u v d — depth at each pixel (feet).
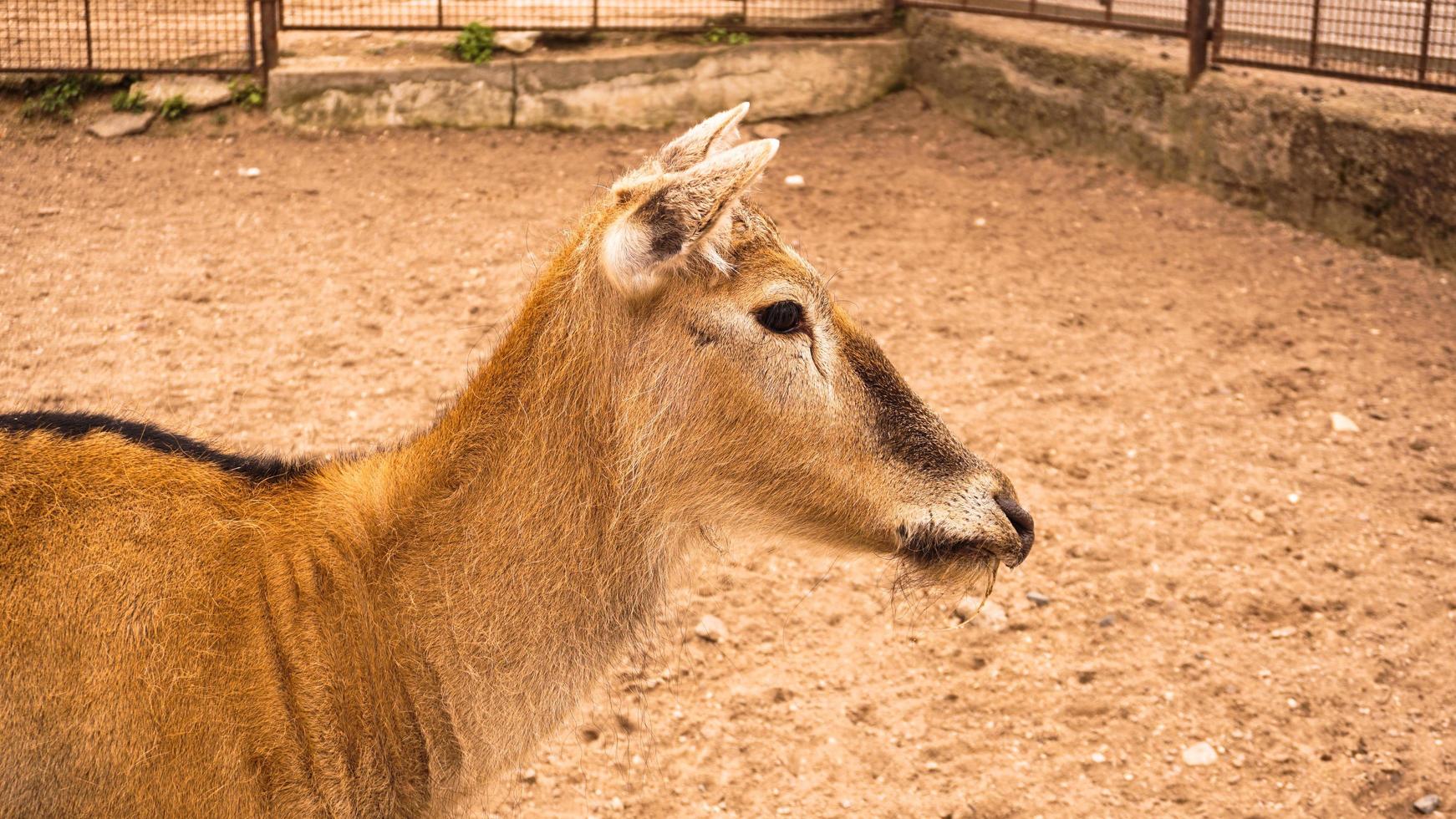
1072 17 34.81
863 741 15.43
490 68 34.83
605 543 10.19
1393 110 28.96
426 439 10.22
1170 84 32.55
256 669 9.11
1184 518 19.93
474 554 9.86
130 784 8.88
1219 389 23.70
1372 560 19.01
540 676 10.12
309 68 34.32
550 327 10.09
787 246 10.60
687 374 10.14
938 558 10.97
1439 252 28.37
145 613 8.98
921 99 38.47
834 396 10.52
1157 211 31.60
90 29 34.91
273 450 19.35
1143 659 17.01
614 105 35.73
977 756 15.30
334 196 30.25
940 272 28.02
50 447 9.45
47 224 27.50
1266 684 16.57
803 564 18.54
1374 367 24.52
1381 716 16.05
